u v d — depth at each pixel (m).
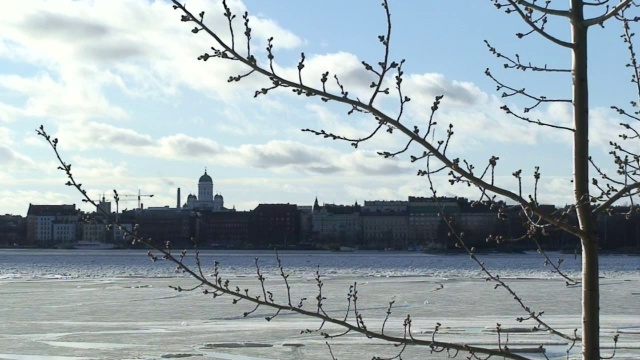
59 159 7.15
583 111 7.60
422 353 32.41
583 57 7.61
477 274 120.75
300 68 7.05
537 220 7.81
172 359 32.66
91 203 7.21
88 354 34.09
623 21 8.49
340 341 36.72
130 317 50.34
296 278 101.88
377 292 72.69
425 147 7.26
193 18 6.86
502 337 36.97
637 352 31.91
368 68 7.11
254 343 36.38
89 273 127.94
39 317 50.66
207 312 53.09
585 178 7.54
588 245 7.43
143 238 7.36
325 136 7.38
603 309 54.47
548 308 55.22
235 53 6.91
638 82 8.63
